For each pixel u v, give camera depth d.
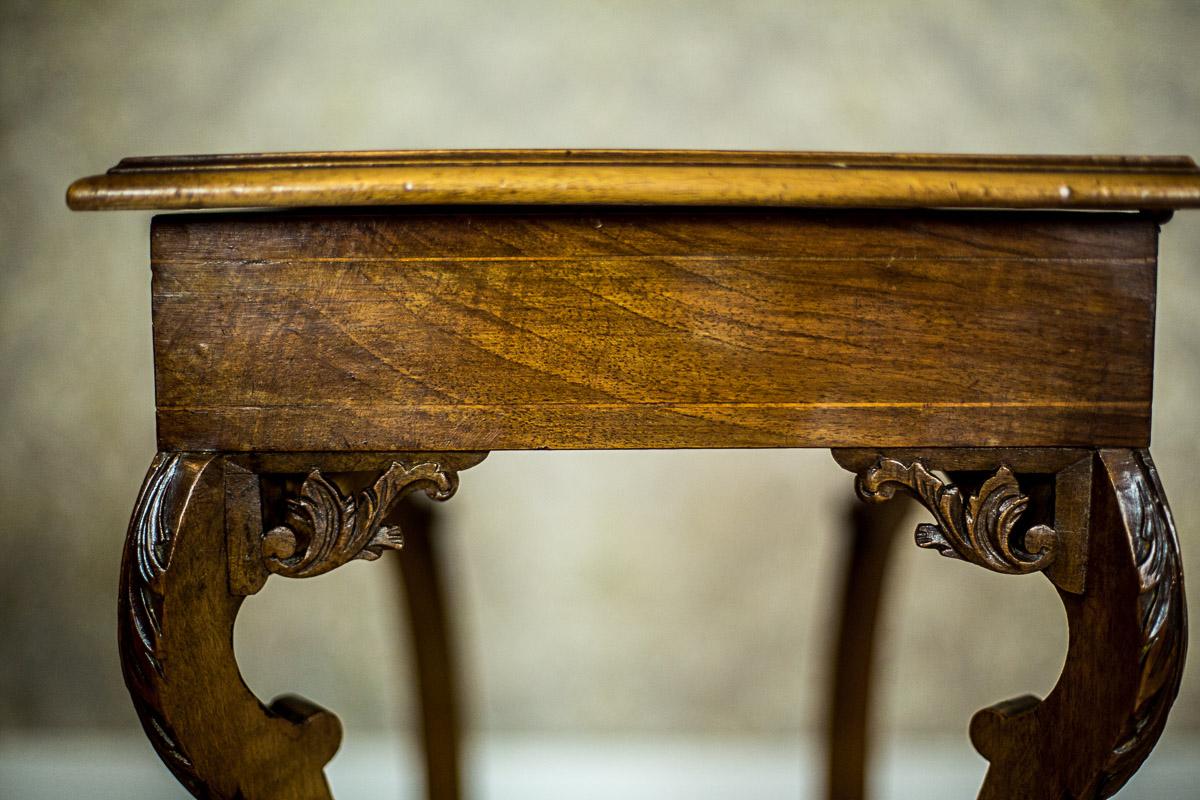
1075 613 0.74
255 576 0.73
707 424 0.71
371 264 0.71
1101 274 0.72
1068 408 0.72
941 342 0.72
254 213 0.71
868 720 1.24
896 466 0.72
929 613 1.49
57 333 1.44
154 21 1.40
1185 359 1.43
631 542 1.50
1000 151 1.42
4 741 1.50
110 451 1.45
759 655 1.51
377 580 1.49
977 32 1.40
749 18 1.40
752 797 1.51
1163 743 1.48
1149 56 1.40
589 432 0.71
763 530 1.49
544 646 1.52
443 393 0.71
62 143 1.41
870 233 0.71
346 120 1.41
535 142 1.41
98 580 1.47
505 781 1.52
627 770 1.52
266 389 0.71
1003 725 0.76
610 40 1.40
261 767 0.74
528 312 0.71
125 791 1.49
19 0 1.39
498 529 1.50
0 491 1.46
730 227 0.71
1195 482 1.44
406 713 1.50
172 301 0.71
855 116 1.41
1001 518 0.73
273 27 1.40
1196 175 0.70
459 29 1.40
